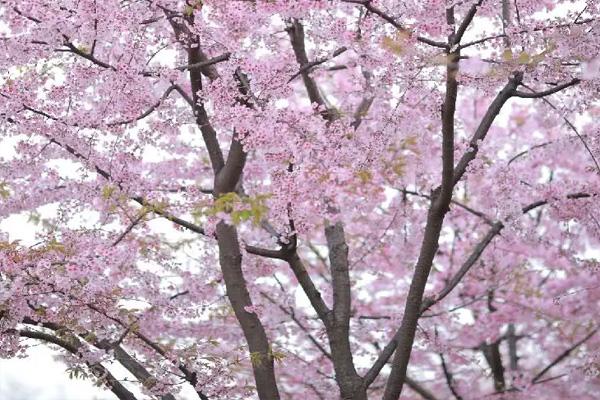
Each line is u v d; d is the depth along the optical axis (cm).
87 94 943
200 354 959
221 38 848
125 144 904
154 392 920
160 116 898
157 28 885
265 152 845
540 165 1263
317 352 1280
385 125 889
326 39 875
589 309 1360
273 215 869
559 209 1103
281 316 1221
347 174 805
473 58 811
